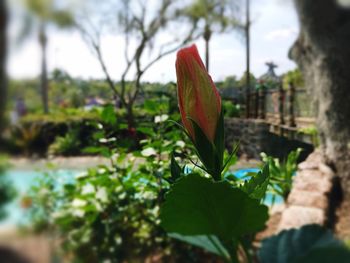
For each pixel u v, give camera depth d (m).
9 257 0.48
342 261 0.10
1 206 0.63
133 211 0.60
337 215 0.90
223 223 0.13
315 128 1.29
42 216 0.62
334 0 1.14
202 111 0.15
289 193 1.00
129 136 0.68
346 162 1.10
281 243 0.13
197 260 0.59
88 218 0.60
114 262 0.59
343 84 1.15
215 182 0.12
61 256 0.54
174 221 0.13
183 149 0.56
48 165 0.74
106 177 0.62
